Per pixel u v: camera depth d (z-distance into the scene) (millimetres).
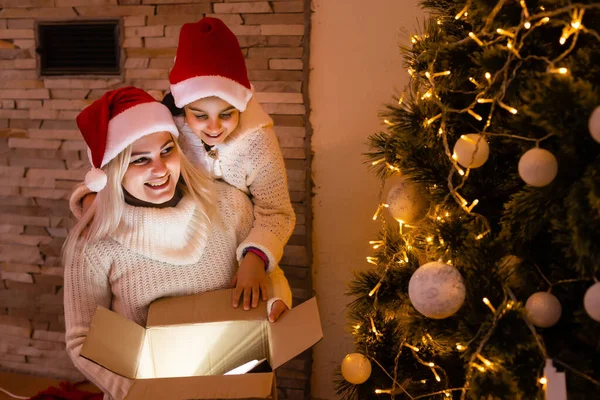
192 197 1381
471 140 993
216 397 1034
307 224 1836
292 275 1874
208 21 1319
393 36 1700
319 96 1774
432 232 1121
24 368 2135
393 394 1213
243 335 1318
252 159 1462
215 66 1287
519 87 996
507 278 1035
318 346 1937
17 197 2012
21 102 1945
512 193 1132
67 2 1854
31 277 2053
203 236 1394
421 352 1291
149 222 1335
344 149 1791
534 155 896
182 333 1289
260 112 1473
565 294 1032
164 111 1305
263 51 1770
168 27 1812
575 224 888
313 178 1826
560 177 933
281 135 1806
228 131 1364
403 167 1215
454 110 1041
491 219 1129
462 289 980
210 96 1296
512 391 988
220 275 1435
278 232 1449
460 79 1118
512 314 968
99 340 1161
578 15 940
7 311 2102
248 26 1765
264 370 1227
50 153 1961
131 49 1849
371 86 1740
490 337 976
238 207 1470
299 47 1748
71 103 1910
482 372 1003
